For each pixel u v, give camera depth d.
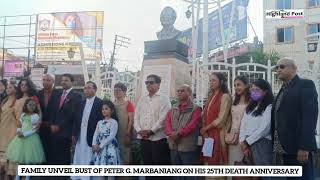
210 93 6.27
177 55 9.07
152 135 6.34
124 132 6.89
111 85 10.02
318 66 8.60
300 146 4.71
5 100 7.61
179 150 6.12
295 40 28.72
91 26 26.56
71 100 6.95
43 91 7.27
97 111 6.86
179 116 6.22
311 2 28.53
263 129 5.30
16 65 22.00
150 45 9.20
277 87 8.56
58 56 25.98
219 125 5.80
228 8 27.00
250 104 5.50
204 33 12.77
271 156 5.36
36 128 6.88
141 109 6.63
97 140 6.55
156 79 6.59
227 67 9.91
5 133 7.30
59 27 26.62
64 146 6.91
